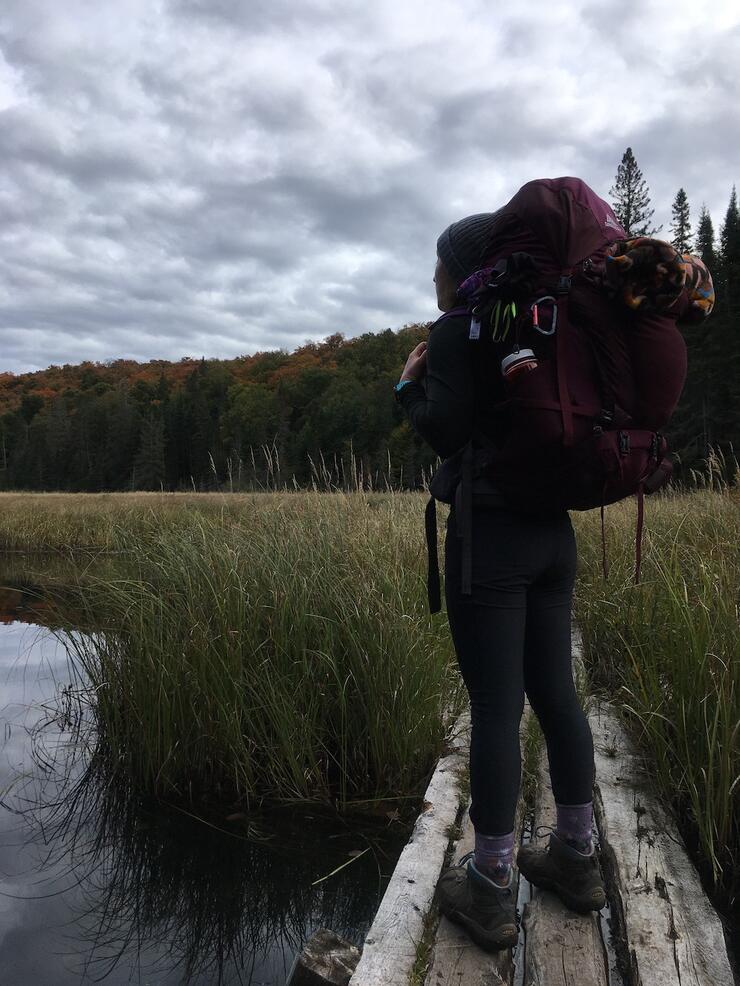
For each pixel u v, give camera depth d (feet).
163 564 12.20
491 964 5.02
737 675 7.52
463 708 10.96
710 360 121.60
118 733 10.76
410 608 11.37
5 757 11.38
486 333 4.74
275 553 12.24
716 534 15.01
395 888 5.99
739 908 6.31
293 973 5.53
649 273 4.39
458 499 5.17
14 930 7.09
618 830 6.92
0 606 23.38
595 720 9.87
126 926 7.20
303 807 9.52
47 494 76.89
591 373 4.61
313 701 9.93
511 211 4.96
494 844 5.15
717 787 7.09
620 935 5.60
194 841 8.74
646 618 11.17
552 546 5.24
